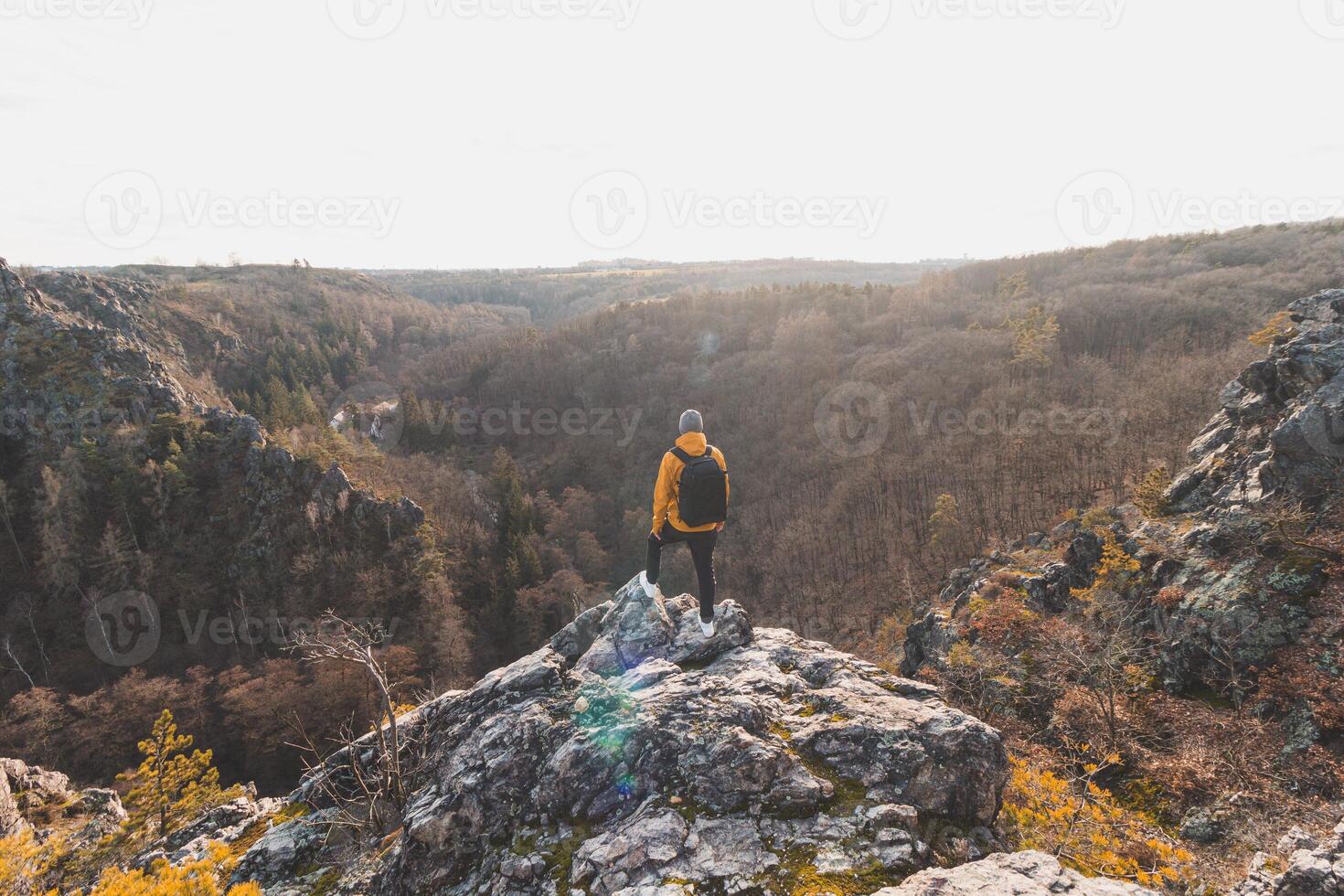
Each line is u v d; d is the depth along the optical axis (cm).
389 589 7088
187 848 898
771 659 749
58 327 8638
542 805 575
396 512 7756
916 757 548
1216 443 2942
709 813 520
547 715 659
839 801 525
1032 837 630
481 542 8281
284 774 4828
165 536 7175
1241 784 1400
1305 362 2438
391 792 744
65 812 2350
